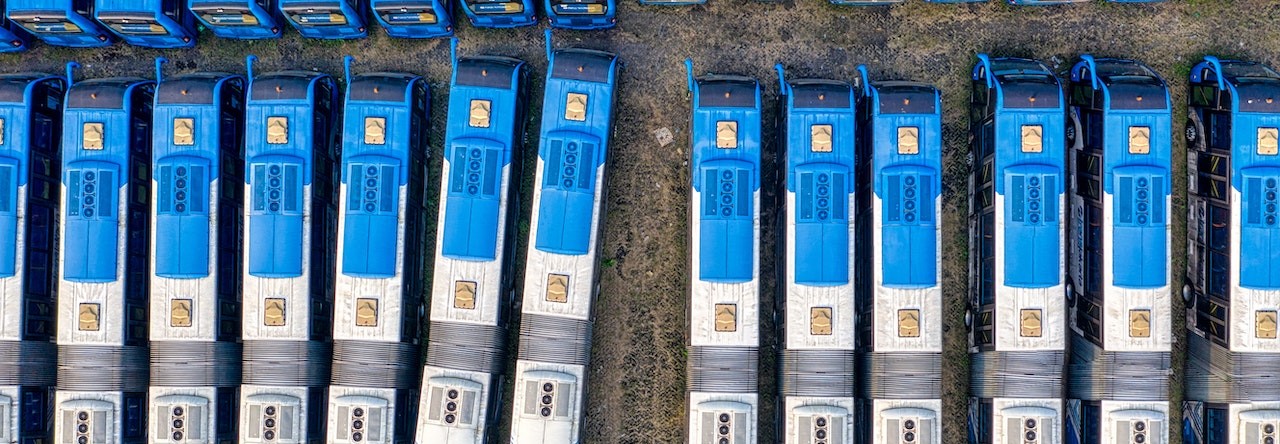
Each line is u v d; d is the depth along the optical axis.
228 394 31.66
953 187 32.94
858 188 32.38
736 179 30.16
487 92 30.64
